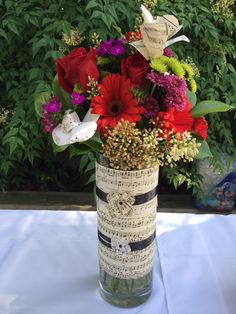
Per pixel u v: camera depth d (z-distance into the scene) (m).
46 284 0.88
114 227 0.79
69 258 0.96
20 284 0.88
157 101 0.73
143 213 0.79
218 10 2.13
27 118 2.11
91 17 1.88
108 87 0.71
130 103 0.70
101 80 0.74
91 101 0.71
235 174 2.39
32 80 2.12
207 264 0.95
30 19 1.98
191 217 1.13
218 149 2.28
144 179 0.76
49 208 2.51
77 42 1.97
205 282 0.90
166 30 0.70
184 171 2.35
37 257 0.96
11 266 0.92
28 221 1.09
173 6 2.07
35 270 0.92
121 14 2.00
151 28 0.69
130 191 0.76
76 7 2.01
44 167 2.65
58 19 2.01
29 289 0.87
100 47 0.75
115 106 0.72
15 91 2.17
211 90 2.15
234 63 2.30
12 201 2.57
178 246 1.01
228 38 2.18
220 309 0.82
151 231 0.82
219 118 2.28
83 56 0.75
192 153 0.73
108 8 1.89
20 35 2.06
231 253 0.99
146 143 0.70
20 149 2.20
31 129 2.10
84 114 0.75
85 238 1.03
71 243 1.01
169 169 2.30
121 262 0.81
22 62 2.18
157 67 0.71
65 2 2.02
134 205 0.78
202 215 1.14
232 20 2.15
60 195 2.64
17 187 2.68
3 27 2.03
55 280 0.90
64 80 0.76
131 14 1.98
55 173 2.67
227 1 2.12
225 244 1.02
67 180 2.70
